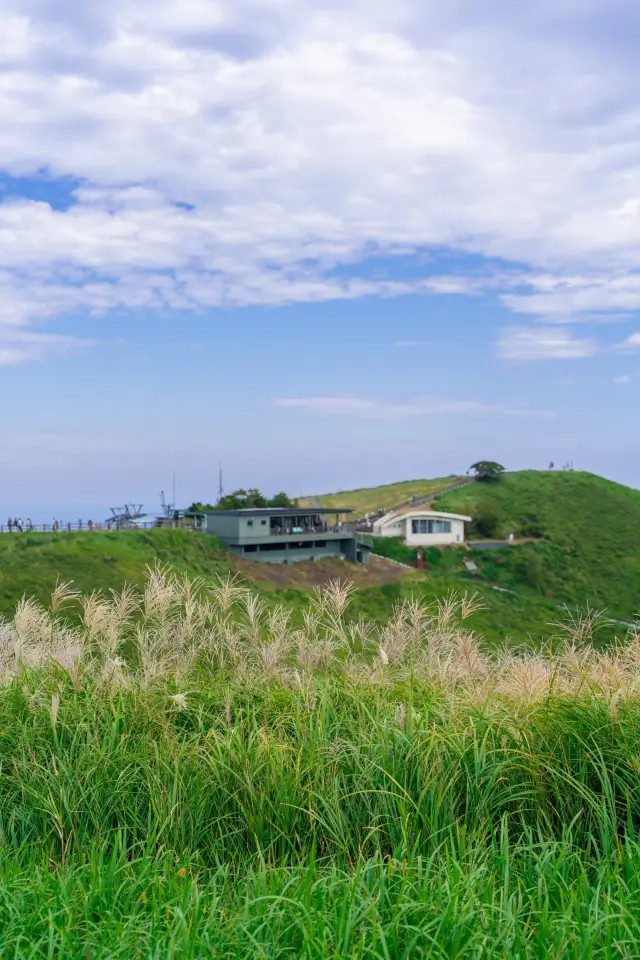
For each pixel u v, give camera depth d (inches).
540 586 3041.3
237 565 2400.3
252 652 285.1
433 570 2898.6
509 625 2068.2
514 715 229.8
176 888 163.2
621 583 3289.9
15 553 1978.3
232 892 166.4
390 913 148.1
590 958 133.5
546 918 143.9
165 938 140.5
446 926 140.3
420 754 204.7
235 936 141.9
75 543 2124.8
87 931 145.9
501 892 157.8
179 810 200.2
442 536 3154.5
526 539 3489.2
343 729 233.9
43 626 305.7
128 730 239.9
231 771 205.2
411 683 258.4
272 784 203.3
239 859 193.3
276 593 2185.0
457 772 201.0
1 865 176.1
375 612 2181.3
